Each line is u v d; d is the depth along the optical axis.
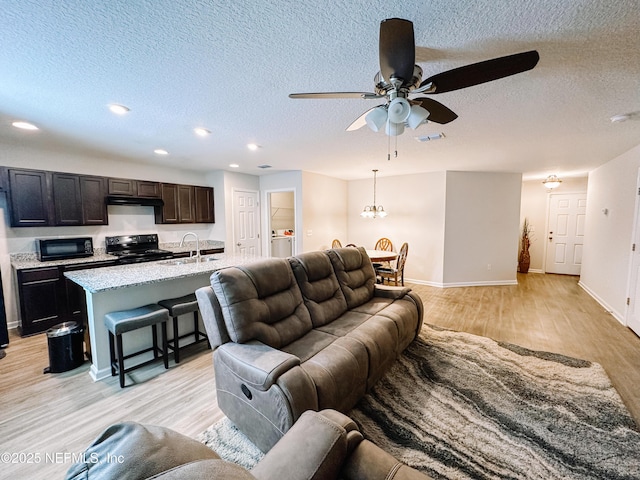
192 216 5.34
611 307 4.11
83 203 3.98
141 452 0.56
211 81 1.92
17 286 3.41
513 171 5.58
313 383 1.58
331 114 2.53
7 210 3.53
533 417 1.93
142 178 4.80
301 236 5.70
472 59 1.70
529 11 1.28
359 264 3.23
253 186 6.13
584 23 1.36
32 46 1.50
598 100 2.22
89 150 3.79
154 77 1.86
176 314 2.65
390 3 1.24
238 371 1.65
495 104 2.30
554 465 1.56
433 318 3.89
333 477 0.89
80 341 2.64
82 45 1.50
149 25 1.35
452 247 5.66
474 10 1.28
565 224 6.82
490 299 4.79
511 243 5.79
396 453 1.65
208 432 1.82
